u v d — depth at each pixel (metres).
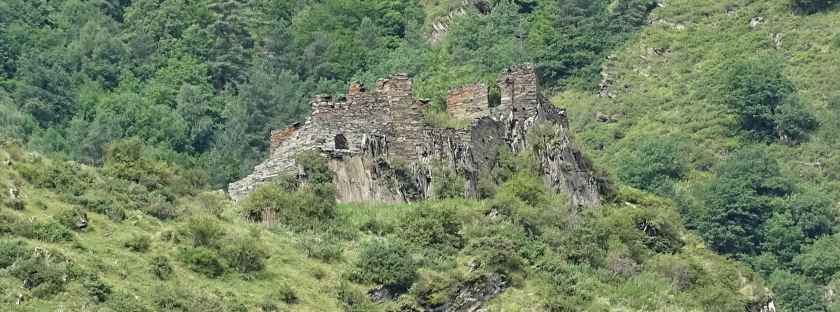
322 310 91.69
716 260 111.69
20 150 99.12
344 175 104.81
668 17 189.00
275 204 100.69
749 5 189.62
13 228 89.38
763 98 169.25
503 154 110.75
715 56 181.12
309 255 96.25
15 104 158.12
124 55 173.00
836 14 185.50
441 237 99.94
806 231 152.88
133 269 89.75
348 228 100.50
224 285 91.31
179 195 101.19
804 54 180.12
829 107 171.50
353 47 182.25
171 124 155.00
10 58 168.62
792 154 164.88
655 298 102.25
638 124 171.12
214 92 172.38
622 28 187.50
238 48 178.00
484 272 98.00
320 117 106.25
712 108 170.62
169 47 178.12
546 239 103.75
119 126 153.00
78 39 176.75
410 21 191.25
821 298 144.38
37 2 183.62
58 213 92.31
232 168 144.88
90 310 84.12
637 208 114.19
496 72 173.50
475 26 184.25
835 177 161.50
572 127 172.12
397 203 105.31
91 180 98.25
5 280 84.50
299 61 179.25
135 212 96.06
